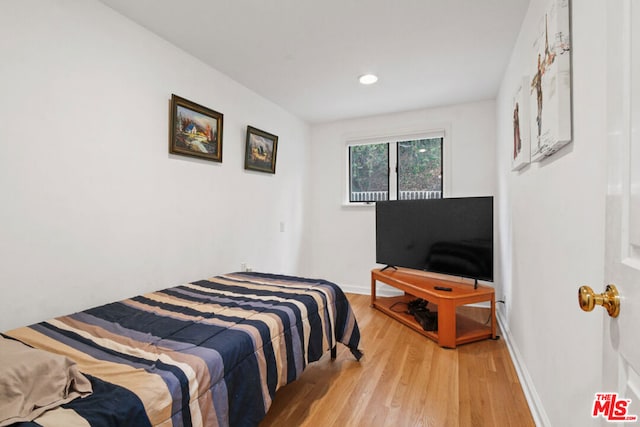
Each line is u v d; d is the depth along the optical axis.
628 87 0.58
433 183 3.66
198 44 2.24
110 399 0.94
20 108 1.46
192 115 2.36
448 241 2.87
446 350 2.39
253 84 2.92
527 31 1.81
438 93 3.14
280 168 3.57
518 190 2.12
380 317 3.11
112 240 1.86
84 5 1.71
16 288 1.46
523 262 1.96
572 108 1.14
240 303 1.83
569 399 1.19
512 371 2.07
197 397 1.12
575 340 1.13
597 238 0.95
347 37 2.14
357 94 3.17
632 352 0.54
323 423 1.59
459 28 2.02
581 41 1.07
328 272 4.17
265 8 1.83
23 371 0.92
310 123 4.19
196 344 1.31
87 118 1.73
